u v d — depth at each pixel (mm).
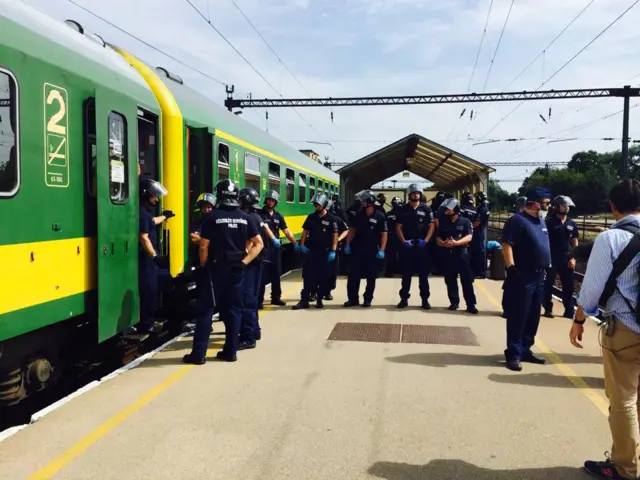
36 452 3631
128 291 5426
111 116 5160
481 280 11883
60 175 4480
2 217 3791
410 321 7840
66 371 5379
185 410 4391
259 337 6723
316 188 19672
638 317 3117
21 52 4031
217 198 5883
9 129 3889
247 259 5848
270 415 4305
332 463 3537
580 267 16391
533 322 5844
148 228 5840
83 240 4820
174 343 6633
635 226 3230
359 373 5395
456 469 3480
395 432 4016
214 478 3332
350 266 8984
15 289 3916
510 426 4141
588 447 3805
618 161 83562
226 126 9312
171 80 7922
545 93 27391
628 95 25891
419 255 8727
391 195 29812
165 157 7031
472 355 6094
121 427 4047
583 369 5621
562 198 8102
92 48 5348
